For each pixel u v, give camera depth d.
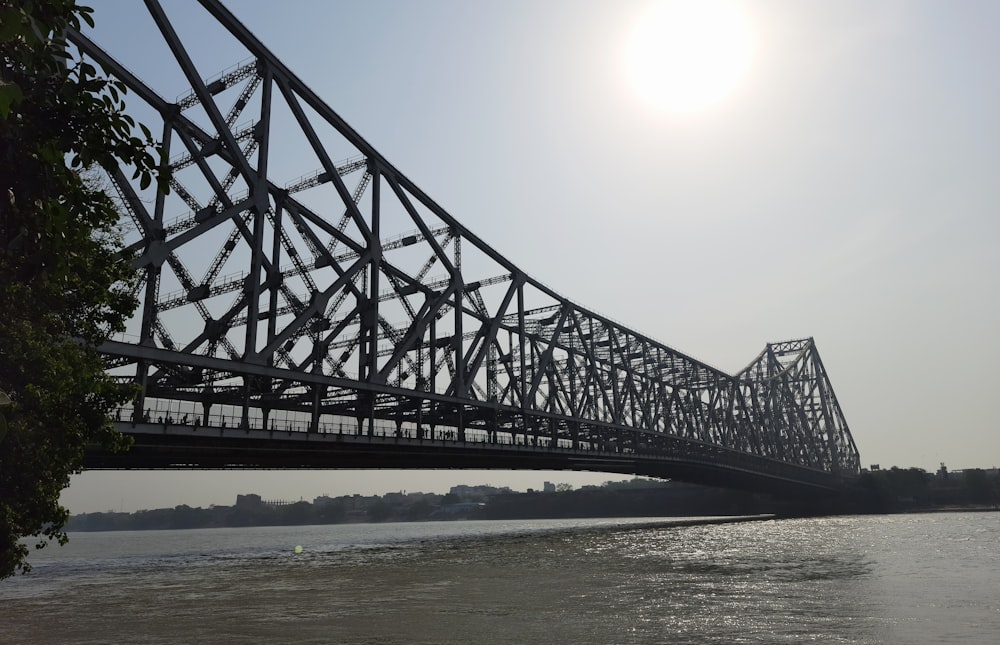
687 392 135.75
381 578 40.66
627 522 151.62
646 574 39.56
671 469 125.62
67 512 21.44
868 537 71.94
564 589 33.44
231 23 52.62
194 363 46.41
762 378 174.00
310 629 23.67
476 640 21.34
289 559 60.06
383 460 71.69
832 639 20.81
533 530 120.88
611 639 21.20
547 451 86.12
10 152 10.07
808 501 196.75
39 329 19.19
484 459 83.81
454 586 35.69
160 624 25.64
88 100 9.77
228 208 50.47
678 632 22.17
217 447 49.81
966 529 85.56
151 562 62.50
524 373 87.06
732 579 36.34
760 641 20.64
